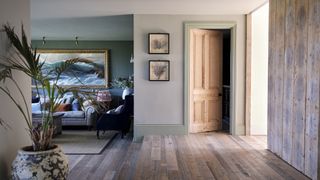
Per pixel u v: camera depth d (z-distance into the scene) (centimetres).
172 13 554
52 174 264
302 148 336
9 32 272
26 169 257
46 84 286
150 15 560
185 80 566
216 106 620
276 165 366
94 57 895
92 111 725
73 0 461
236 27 565
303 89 332
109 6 501
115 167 427
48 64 885
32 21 623
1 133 271
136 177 324
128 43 897
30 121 313
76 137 645
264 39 565
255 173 336
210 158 400
